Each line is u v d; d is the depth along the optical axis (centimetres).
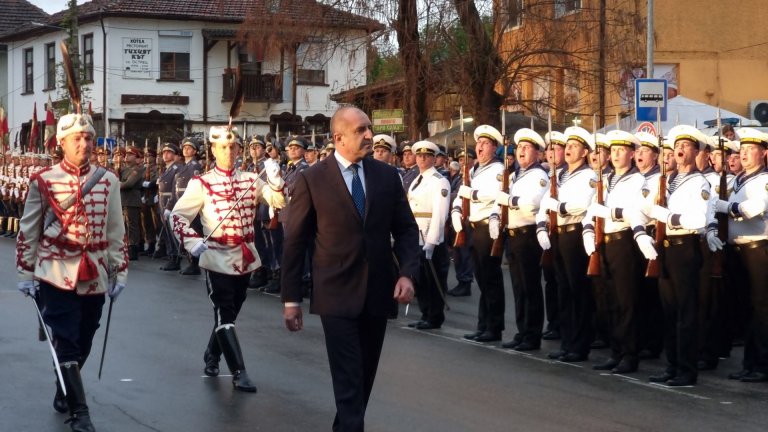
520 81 2411
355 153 652
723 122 1933
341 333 636
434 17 2319
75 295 757
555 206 1046
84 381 912
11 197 2723
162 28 4362
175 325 1215
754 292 966
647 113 1675
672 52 3023
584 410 831
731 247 1003
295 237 651
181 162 1892
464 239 1179
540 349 1127
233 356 881
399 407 832
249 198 898
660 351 1095
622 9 2395
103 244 769
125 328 1188
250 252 893
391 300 654
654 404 859
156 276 1777
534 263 1106
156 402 841
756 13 3039
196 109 4419
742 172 999
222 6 3425
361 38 2428
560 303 1066
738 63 3045
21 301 1412
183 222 883
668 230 938
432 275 1252
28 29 4894
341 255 643
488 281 1163
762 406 860
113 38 4334
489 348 1125
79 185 756
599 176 995
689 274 933
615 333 1003
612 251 990
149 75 4369
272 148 1542
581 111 2433
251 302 1460
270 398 857
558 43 2339
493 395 882
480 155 1178
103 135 4169
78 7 4531
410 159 1490
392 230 672
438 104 2433
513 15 2333
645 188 964
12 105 5175
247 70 4403
